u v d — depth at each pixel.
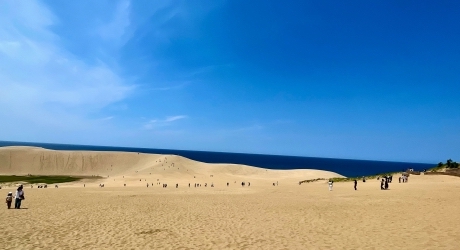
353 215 16.34
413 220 14.07
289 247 10.52
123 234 12.84
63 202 25.44
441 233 11.40
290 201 23.98
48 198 29.59
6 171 116.94
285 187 47.22
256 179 92.06
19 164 122.19
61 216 17.55
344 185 42.41
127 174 105.50
